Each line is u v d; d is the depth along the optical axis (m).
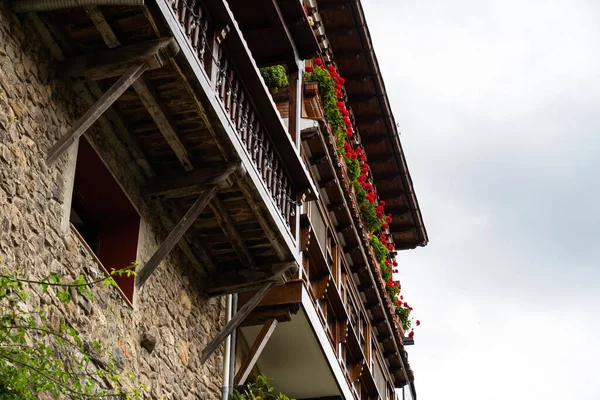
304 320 15.84
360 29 20.80
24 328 8.93
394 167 23.84
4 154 9.73
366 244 20.19
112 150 11.71
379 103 22.33
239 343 15.90
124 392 10.95
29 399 8.88
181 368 12.70
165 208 12.71
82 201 12.03
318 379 17.30
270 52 14.61
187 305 13.15
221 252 13.53
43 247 10.17
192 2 11.24
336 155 18.11
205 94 11.16
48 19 10.42
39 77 10.45
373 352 21.73
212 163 12.09
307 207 17.28
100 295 11.07
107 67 10.65
